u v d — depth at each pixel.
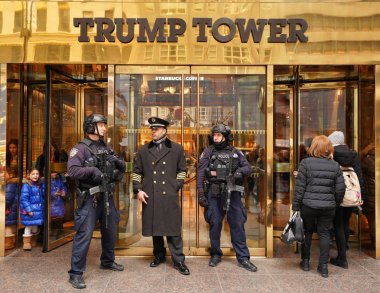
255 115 4.79
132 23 4.62
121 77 4.75
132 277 3.91
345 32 4.68
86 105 5.73
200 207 4.80
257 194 4.80
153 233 4.04
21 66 4.90
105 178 3.78
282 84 5.83
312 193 3.90
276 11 4.65
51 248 4.93
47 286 3.66
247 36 4.64
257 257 4.68
